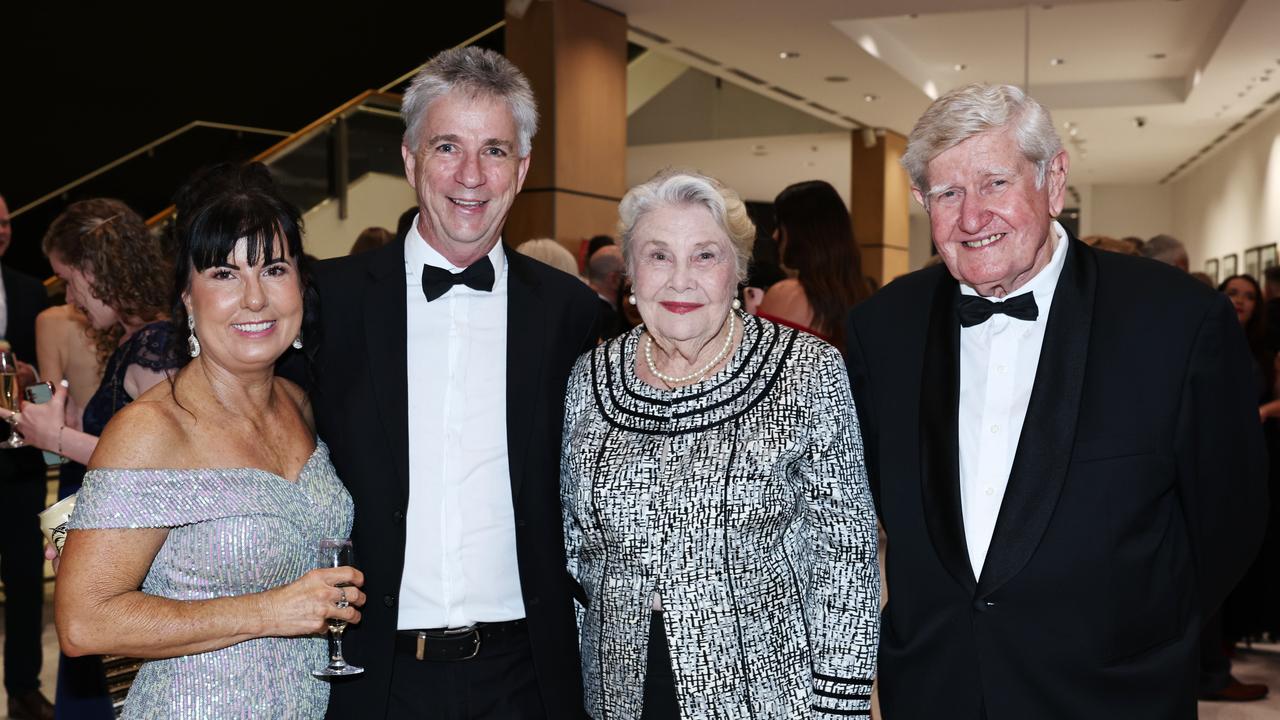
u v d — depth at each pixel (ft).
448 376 7.54
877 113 43.70
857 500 6.68
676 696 6.47
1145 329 6.22
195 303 6.35
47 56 32.81
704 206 6.56
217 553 6.19
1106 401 6.18
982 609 6.23
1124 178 66.90
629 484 6.60
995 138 6.07
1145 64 40.27
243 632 6.00
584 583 7.22
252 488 6.32
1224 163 54.60
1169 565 6.26
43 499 14.58
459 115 7.25
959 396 6.64
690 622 6.44
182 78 35.73
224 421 6.47
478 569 7.30
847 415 6.69
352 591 6.21
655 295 6.60
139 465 6.03
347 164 24.02
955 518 6.41
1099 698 6.09
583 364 7.38
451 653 7.14
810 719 6.59
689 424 6.66
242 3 36.86
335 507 6.88
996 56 38.88
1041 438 6.22
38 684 14.55
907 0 27.12
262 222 6.26
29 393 9.82
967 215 6.12
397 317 7.46
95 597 5.82
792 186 12.18
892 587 6.75
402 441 7.21
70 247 9.86
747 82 38.22
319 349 7.32
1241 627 15.31
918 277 7.16
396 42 40.06
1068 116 45.42
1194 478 6.25
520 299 7.71
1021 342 6.53
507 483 7.47
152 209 33.27
